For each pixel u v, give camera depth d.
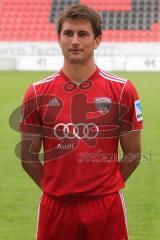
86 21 6.26
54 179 6.46
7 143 20.53
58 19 6.48
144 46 54.34
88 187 6.38
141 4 61.81
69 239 6.55
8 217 12.32
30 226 11.72
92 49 6.38
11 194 14.16
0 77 45.91
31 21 61.59
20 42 54.69
